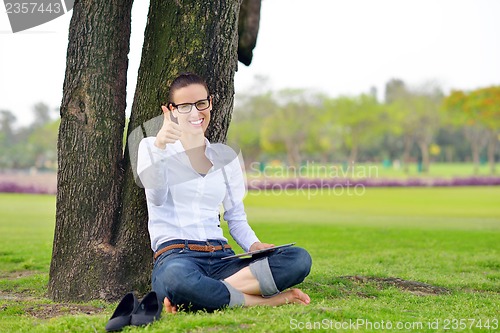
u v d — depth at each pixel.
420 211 19.80
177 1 5.66
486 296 6.15
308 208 20.56
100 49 5.78
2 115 71.88
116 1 5.81
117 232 5.80
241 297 4.59
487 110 66.19
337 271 7.50
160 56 5.68
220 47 5.69
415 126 68.81
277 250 4.75
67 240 5.75
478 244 11.20
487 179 39.16
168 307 4.53
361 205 22.36
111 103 5.82
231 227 5.16
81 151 5.75
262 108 67.44
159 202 4.73
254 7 7.96
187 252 4.69
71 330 4.17
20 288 6.65
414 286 6.58
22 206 19.91
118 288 5.64
